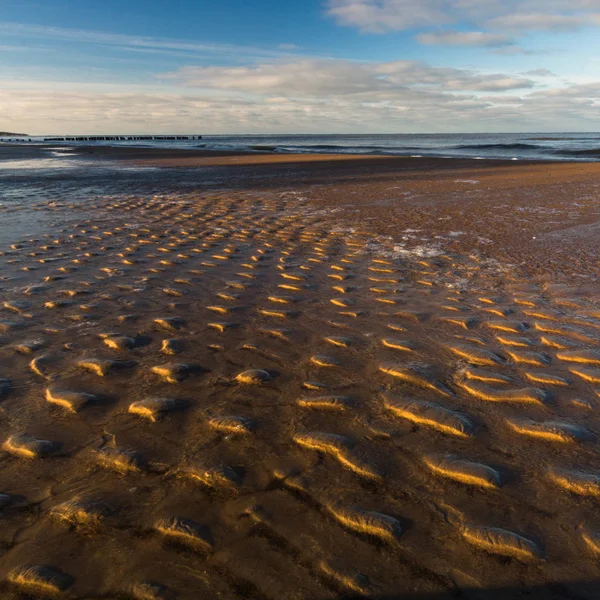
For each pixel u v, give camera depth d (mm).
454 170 19547
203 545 1998
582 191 12445
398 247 7277
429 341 3988
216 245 7504
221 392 3213
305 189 14430
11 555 1957
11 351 3785
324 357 3697
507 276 5762
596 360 3586
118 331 4180
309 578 1848
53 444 2660
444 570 1880
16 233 8320
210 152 40250
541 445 2645
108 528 2084
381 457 2551
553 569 1881
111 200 12414
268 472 2441
